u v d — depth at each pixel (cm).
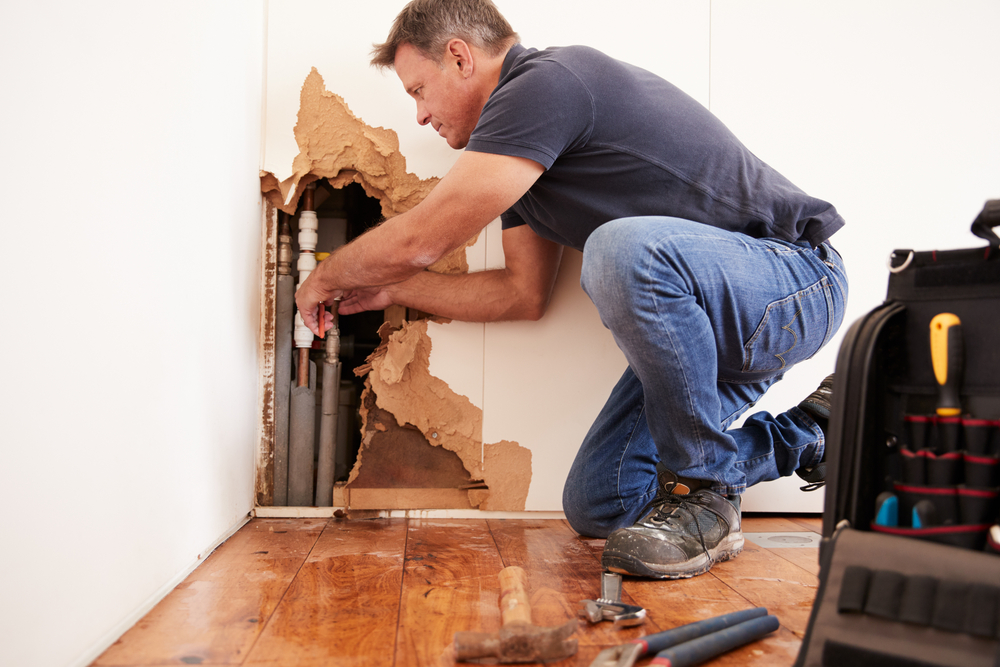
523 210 138
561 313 156
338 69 151
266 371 154
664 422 110
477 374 154
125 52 79
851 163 161
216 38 117
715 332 111
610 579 95
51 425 63
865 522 64
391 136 152
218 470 122
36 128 60
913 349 67
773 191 119
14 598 56
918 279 67
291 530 138
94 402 72
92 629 71
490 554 120
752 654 76
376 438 154
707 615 88
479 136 109
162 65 91
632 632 81
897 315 68
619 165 115
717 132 120
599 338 156
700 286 105
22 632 58
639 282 101
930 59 163
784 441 129
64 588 65
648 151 114
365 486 153
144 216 85
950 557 56
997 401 61
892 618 56
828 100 161
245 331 141
